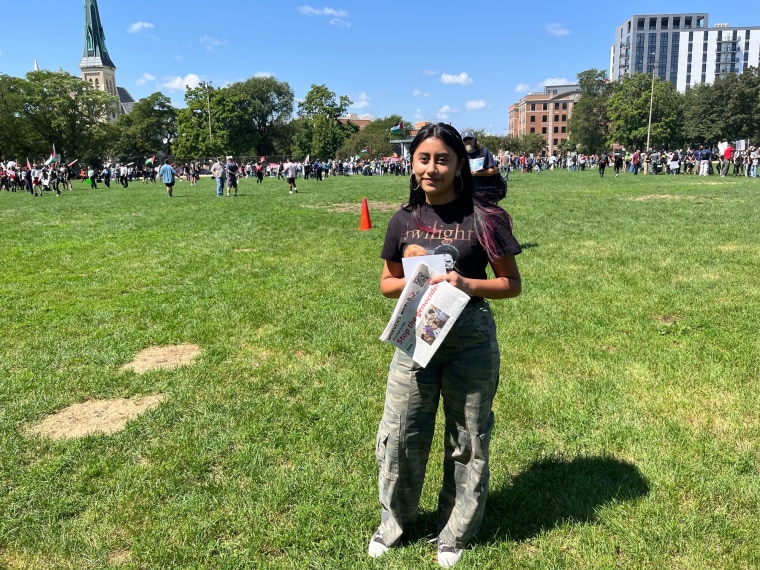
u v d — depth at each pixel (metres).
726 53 162.62
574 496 2.83
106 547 2.59
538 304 5.98
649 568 2.34
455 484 2.44
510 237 2.17
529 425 3.58
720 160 33.44
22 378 4.39
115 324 5.73
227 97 79.94
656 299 6.03
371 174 57.47
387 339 2.15
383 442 2.39
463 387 2.24
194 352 5.02
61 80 75.62
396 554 2.48
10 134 70.12
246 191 28.33
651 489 2.86
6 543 2.64
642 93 68.44
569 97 140.62
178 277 7.81
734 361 4.36
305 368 4.54
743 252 8.38
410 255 2.21
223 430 3.59
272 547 2.57
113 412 3.91
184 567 2.46
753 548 2.42
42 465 3.23
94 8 149.62
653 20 165.50
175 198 23.58
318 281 7.33
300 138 89.69
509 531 2.60
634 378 4.14
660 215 13.19
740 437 3.31
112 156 95.94
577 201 17.50
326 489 2.95
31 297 6.82
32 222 14.95
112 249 10.20
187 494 2.95
